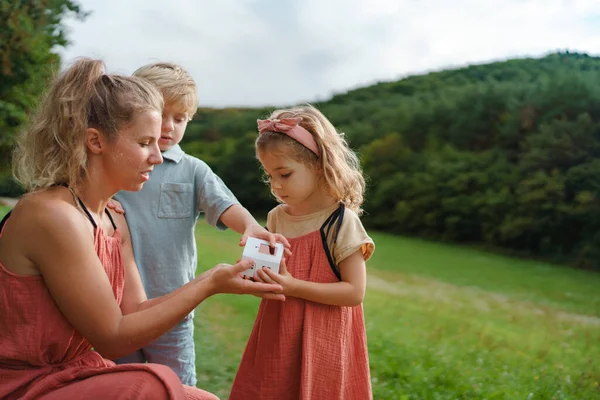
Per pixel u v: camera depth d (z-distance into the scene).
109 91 1.91
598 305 14.45
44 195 1.86
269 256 2.21
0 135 17.33
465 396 4.75
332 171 2.38
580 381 5.88
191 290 1.95
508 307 13.12
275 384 2.32
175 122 2.85
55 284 1.81
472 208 26.92
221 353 5.31
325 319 2.33
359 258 2.37
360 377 2.46
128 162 1.92
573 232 23.83
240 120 40.09
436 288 15.20
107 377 1.80
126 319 1.88
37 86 17.53
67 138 1.88
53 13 18.06
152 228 2.79
